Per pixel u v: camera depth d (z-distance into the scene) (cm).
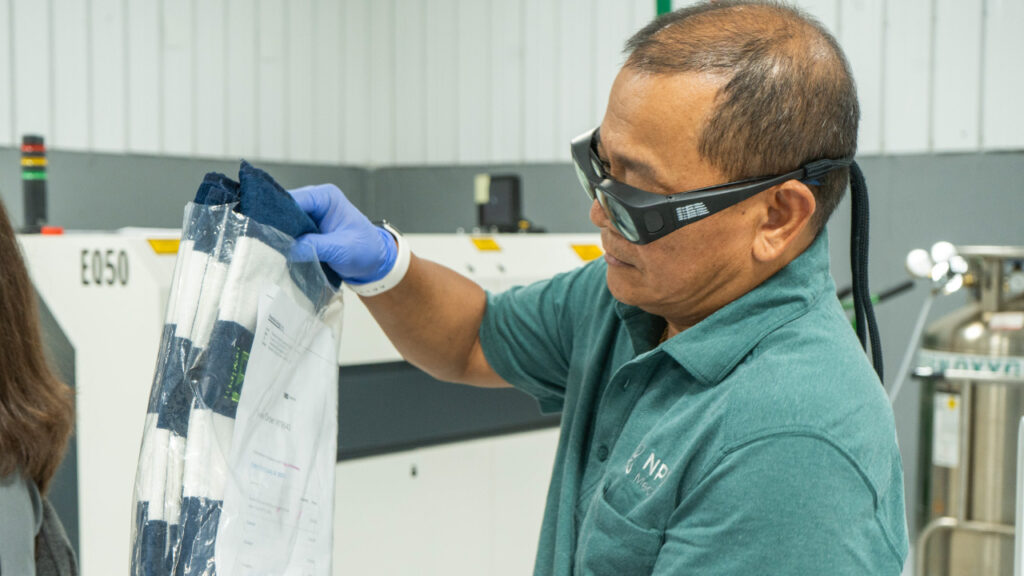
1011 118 274
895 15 292
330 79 396
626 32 343
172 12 345
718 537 70
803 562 68
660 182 75
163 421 70
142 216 343
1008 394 222
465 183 387
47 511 87
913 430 297
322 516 79
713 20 77
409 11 395
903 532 77
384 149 409
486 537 217
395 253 97
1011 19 272
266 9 372
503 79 374
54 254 165
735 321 79
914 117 292
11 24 306
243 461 71
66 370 165
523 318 106
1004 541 227
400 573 200
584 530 84
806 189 75
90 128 327
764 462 69
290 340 78
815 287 80
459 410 209
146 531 68
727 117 72
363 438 191
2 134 306
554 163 364
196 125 355
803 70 74
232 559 69
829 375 72
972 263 231
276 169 380
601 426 88
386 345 193
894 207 298
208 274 73
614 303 95
